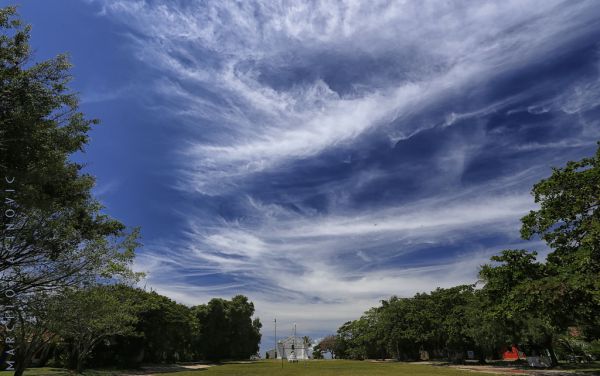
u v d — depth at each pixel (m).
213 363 75.94
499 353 61.94
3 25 10.20
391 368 45.81
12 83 9.77
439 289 61.91
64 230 13.95
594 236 22.44
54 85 10.87
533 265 28.11
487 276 30.88
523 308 26.00
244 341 94.25
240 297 97.12
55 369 39.12
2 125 9.54
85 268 16.33
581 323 27.05
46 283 14.98
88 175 14.08
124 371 43.31
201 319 81.56
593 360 48.09
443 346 64.94
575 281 22.38
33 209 11.96
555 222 26.59
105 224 16.70
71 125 11.95
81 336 34.12
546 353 47.19
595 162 25.97
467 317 46.00
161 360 65.94
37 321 18.34
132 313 40.66
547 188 26.47
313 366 57.50
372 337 79.06
